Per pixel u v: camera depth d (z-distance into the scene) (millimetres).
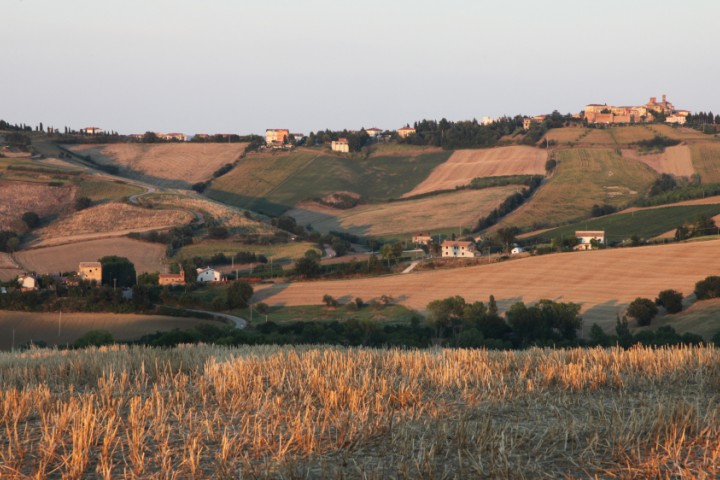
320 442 20609
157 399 24438
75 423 21688
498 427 21594
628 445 19578
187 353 38750
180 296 160000
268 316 147500
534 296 146375
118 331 128250
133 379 31234
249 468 18250
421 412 23469
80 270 186500
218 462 19125
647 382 28078
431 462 18547
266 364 32594
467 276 165625
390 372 31094
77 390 28891
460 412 23516
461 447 19938
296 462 18969
